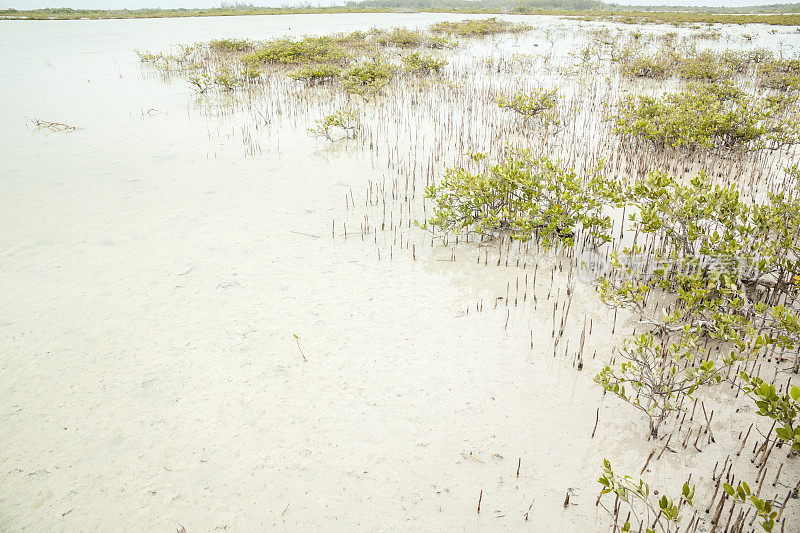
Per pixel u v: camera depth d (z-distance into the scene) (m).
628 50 17.30
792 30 27.23
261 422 3.26
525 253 5.31
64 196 6.77
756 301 4.16
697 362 3.70
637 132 8.47
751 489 2.75
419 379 3.60
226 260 5.20
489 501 2.73
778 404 2.72
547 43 23.11
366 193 6.92
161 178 7.44
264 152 8.66
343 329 4.14
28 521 2.66
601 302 4.46
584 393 3.46
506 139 8.81
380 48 20.62
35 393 3.50
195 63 17.22
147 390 3.53
